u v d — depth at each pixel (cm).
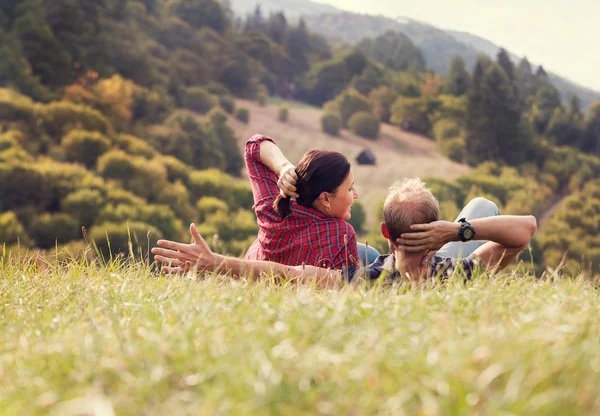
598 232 7938
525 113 13075
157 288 268
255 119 12294
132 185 6431
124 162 6538
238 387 122
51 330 196
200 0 14988
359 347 145
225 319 182
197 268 285
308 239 310
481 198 354
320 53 17412
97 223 5350
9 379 146
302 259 311
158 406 119
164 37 13100
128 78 10262
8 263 329
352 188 314
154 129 8988
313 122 12744
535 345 137
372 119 12238
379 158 11250
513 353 131
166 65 11631
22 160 6016
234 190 7656
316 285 273
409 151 11862
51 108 7288
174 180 7400
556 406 111
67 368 143
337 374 128
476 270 269
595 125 12850
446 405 113
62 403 121
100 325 189
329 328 162
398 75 15750
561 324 167
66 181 5759
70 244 5047
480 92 11650
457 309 197
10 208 5509
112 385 132
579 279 258
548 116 13162
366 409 114
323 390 123
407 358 134
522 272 286
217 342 149
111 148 7056
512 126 11438
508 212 9238
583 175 11119
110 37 10269
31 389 134
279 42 17725
